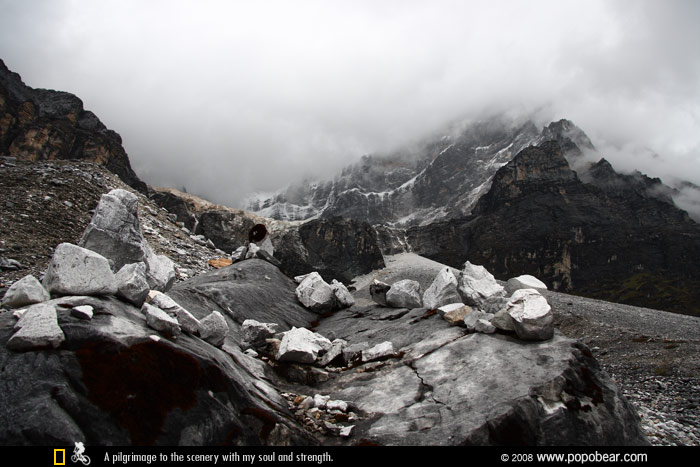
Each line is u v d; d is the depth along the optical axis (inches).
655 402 708.0
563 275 6747.1
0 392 197.3
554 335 348.8
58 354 217.2
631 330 1902.1
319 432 275.3
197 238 1382.9
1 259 580.4
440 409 277.7
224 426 238.1
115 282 282.7
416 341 401.1
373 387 327.0
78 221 872.9
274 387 327.0
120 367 223.1
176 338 268.4
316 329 543.5
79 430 195.2
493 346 345.1
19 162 1221.7
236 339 404.8
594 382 294.4
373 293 607.5
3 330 230.5
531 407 261.9
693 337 1727.4
